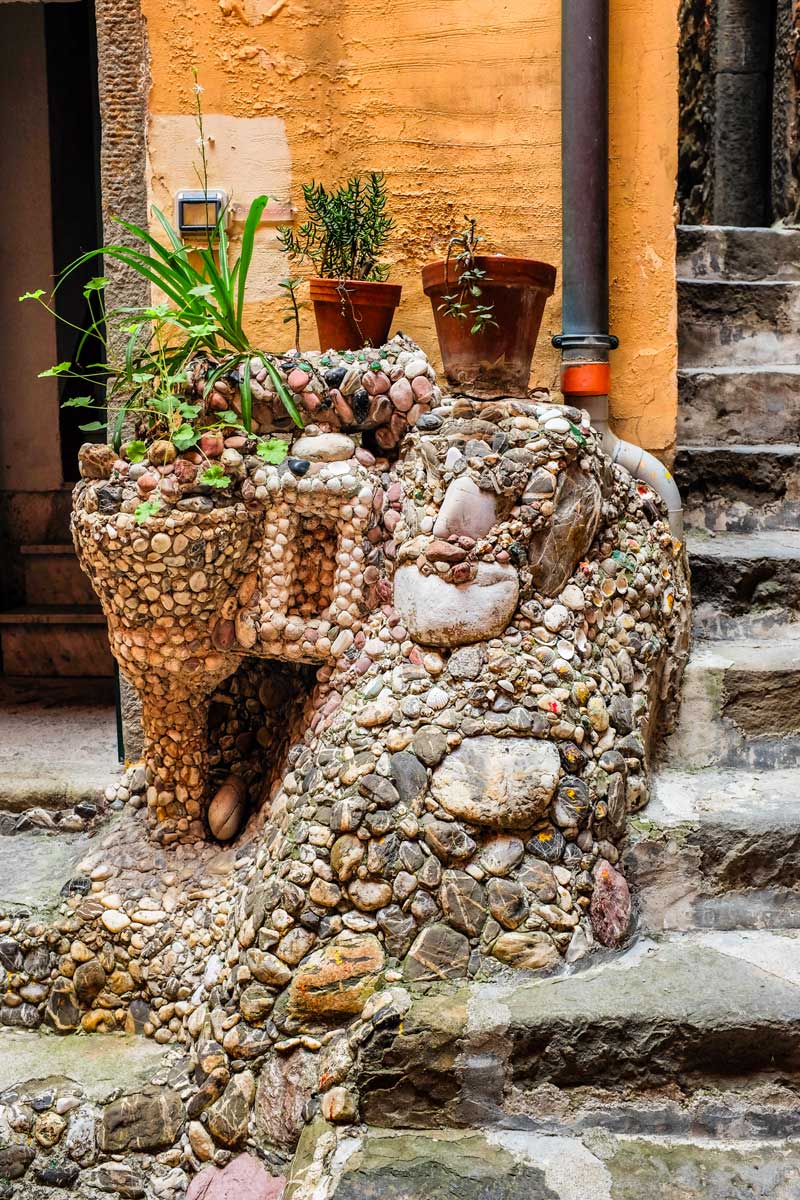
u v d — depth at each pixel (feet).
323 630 7.73
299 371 7.64
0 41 15.14
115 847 8.57
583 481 7.59
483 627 7.26
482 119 9.30
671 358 9.64
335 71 9.28
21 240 15.39
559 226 9.34
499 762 7.01
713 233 13.00
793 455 10.93
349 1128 6.33
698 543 10.40
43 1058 7.61
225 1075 6.98
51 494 15.55
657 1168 6.02
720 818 7.61
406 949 6.80
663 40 9.31
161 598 7.37
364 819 6.99
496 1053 6.32
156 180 9.30
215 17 9.16
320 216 8.52
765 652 9.13
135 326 8.34
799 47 16.33
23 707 12.91
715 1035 6.35
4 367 15.47
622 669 7.85
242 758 8.79
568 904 6.98
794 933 7.47
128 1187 7.00
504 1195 5.77
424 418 7.64
